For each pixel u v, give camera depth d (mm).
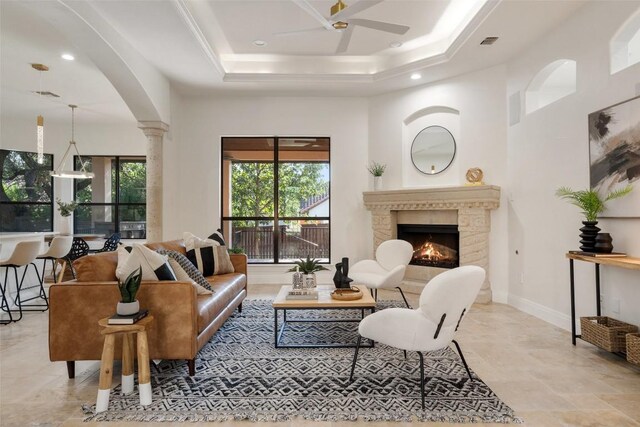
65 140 7707
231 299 3648
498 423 2045
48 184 7672
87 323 2531
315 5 3871
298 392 2385
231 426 2025
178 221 6027
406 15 4137
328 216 6344
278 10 3969
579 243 3520
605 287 3213
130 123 7730
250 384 2498
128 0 3307
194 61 4672
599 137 3193
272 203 6355
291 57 5371
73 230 7848
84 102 6285
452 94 5273
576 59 3520
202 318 2713
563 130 3697
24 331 3732
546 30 3887
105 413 2146
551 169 3893
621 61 3119
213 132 6145
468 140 5109
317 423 2045
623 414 2131
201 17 4145
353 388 2436
